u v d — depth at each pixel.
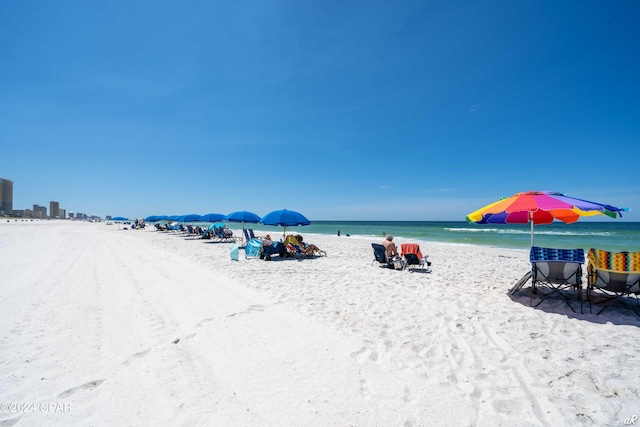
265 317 4.72
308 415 2.45
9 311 4.86
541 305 5.47
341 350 3.64
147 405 2.56
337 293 6.28
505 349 3.74
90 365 3.21
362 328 4.38
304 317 4.77
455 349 3.74
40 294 5.88
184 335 3.99
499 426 2.37
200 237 22.62
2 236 20.62
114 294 5.93
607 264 5.16
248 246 11.45
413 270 8.95
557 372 3.19
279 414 2.46
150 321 4.48
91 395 2.70
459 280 7.59
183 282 7.05
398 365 3.32
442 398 2.73
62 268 8.64
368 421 2.40
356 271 8.75
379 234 33.47
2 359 3.32
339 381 2.96
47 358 3.36
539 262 5.30
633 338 4.03
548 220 5.66
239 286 6.75
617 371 3.20
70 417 2.41
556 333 4.21
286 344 3.76
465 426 2.37
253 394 2.72
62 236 22.09
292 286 6.84
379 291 6.47
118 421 2.37
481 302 5.68
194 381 2.92
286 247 11.43
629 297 5.83
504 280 7.58
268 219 11.14
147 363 3.25
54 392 2.74
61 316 4.66
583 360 3.45
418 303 5.61
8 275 7.60
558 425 2.40
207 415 2.44
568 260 5.16
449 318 4.82
